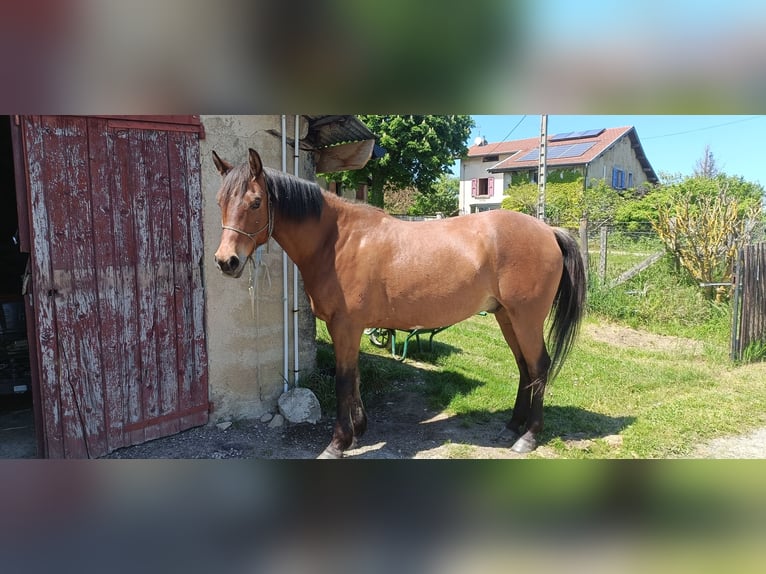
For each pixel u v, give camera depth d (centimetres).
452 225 332
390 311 325
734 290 535
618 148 2614
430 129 1745
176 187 342
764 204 853
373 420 397
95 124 303
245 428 375
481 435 369
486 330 744
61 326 298
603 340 654
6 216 532
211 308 367
